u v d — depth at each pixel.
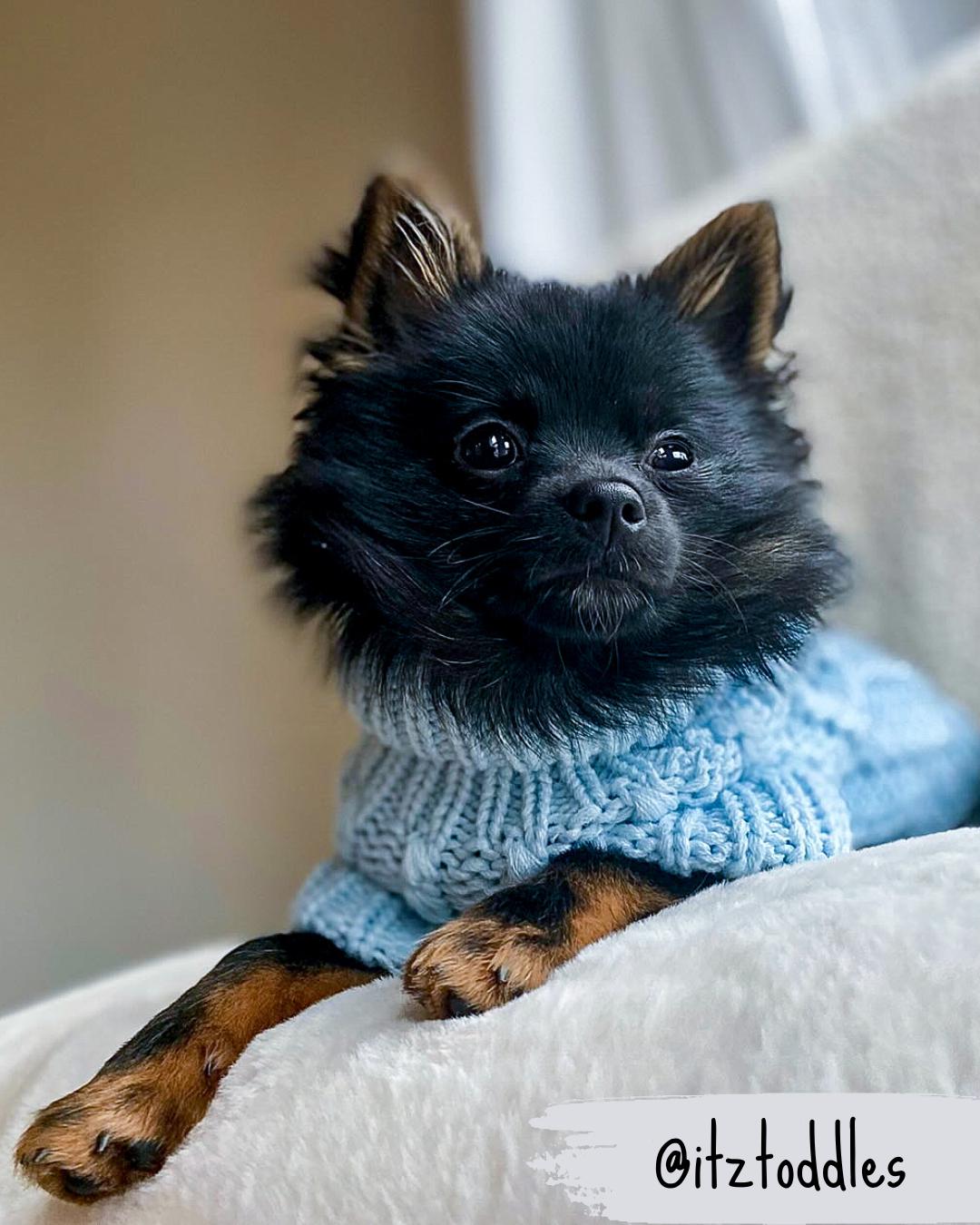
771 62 0.48
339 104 0.58
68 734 0.54
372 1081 0.18
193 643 0.55
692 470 0.27
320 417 0.29
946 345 0.39
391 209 0.29
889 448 0.41
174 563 0.55
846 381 0.41
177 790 0.55
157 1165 0.19
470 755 0.25
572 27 0.53
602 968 0.19
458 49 0.60
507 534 0.25
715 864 0.24
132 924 0.55
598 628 0.25
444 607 0.26
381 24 0.59
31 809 0.53
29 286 0.54
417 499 0.26
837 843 0.24
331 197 0.57
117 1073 0.21
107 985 0.33
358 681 0.27
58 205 0.55
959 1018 0.15
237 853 0.56
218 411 0.55
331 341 0.29
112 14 0.56
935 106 0.40
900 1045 0.15
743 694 0.27
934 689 0.36
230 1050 0.22
